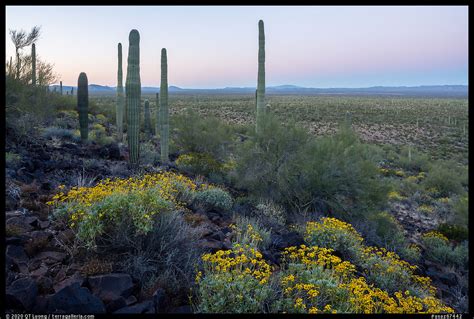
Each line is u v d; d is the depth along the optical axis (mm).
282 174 9781
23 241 4352
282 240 6414
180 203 6766
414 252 9094
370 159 11156
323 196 9836
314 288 4180
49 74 12133
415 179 22156
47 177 7484
